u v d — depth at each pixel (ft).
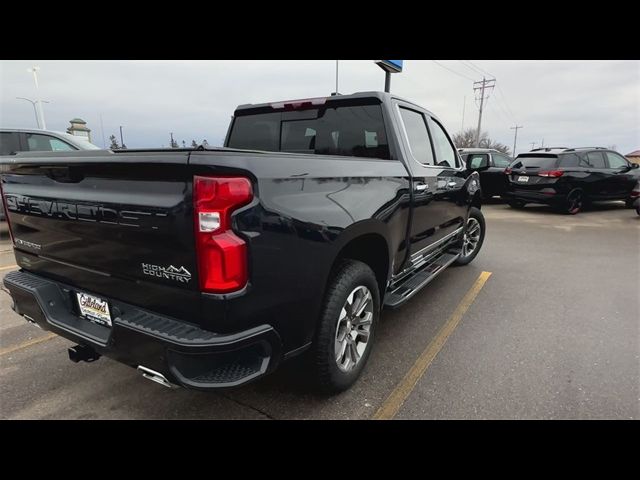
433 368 9.68
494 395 8.62
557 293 15.17
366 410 8.12
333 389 8.20
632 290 15.57
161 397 8.50
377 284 9.07
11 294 8.20
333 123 11.17
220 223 5.45
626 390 8.82
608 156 38.73
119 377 9.24
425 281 11.96
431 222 12.48
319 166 7.11
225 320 5.66
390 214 9.29
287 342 6.69
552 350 10.62
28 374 9.32
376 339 11.21
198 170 5.37
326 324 7.52
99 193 6.47
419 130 12.09
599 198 37.60
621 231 28.58
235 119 12.98
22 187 7.92
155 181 5.77
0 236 23.18
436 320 12.57
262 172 5.87
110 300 6.84
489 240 25.36
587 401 8.43
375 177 8.78
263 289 5.99
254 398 8.46
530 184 36.29
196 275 5.63
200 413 8.01
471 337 11.37
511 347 10.78
